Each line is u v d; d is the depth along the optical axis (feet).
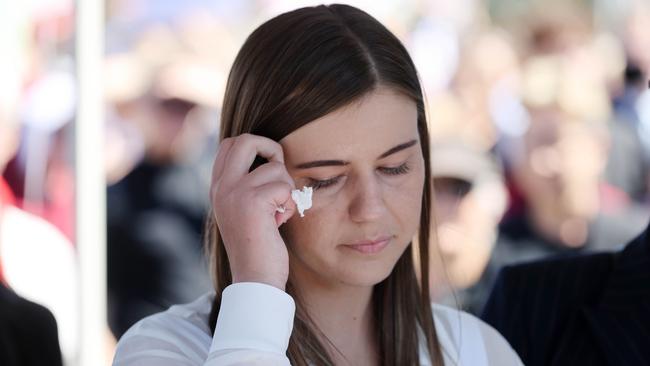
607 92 44.39
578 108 43.75
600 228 43.60
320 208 16.94
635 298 21.93
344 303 18.54
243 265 16.08
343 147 16.63
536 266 23.45
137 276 39.60
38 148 38.88
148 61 40.09
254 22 40.91
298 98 16.71
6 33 38.86
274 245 16.15
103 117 38.78
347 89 16.52
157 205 39.88
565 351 22.12
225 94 18.35
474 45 43.47
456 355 19.72
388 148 16.79
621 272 22.24
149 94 40.06
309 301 18.33
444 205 42.01
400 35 42.96
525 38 44.09
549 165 43.19
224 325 15.72
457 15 43.34
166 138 39.93
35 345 23.41
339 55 16.69
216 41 40.65
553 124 43.45
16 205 38.81
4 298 23.32
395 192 17.16
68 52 39.01
